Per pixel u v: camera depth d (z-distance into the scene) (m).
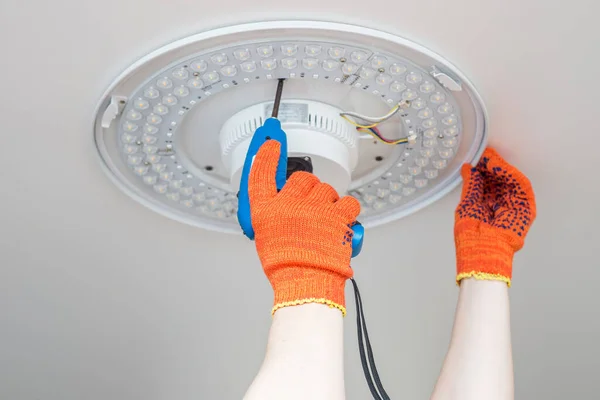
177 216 1.68
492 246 1.42
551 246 1.77
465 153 1.54
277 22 1.21
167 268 1.86
